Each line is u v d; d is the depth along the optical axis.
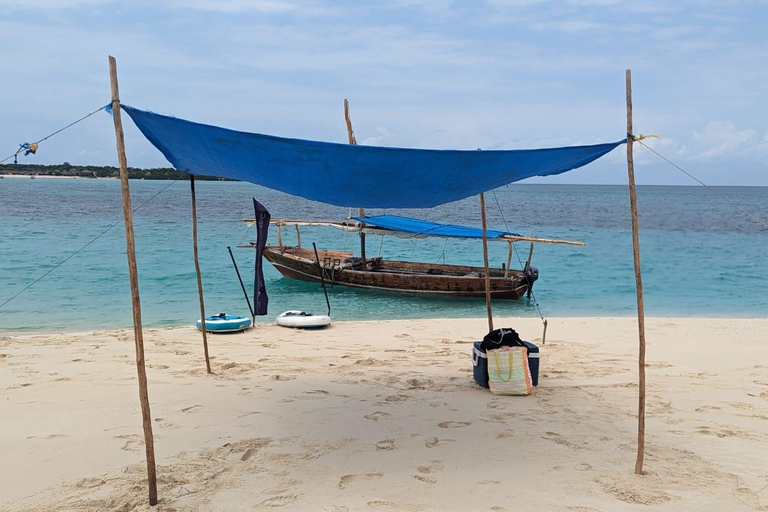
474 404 7.45
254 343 11.71
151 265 24.09
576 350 11.13
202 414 7.00
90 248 28.31
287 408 7.25
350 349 11.25
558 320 15.01
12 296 17.95
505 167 5.89
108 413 7.00
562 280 23.20
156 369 9.25
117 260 25.08
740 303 18.78
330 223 20.98
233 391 7.98
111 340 11.83
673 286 21.72
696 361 10.16
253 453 5.87
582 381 8.71
